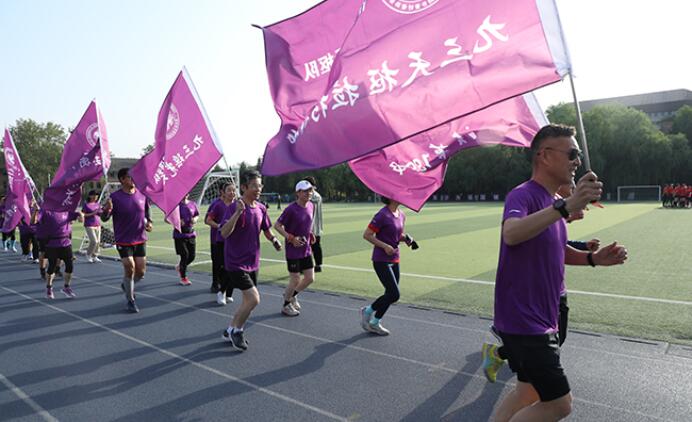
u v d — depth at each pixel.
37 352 5.36
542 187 2.65
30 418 3.77
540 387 2.54
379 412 3.72
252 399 4.02
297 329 6.04
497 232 17.84
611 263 2.98
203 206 55.25
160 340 5.73
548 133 2.60
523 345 2.54
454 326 5.95
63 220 8.25
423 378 4.37
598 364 4.51
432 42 3.07
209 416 3.72
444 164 4.32
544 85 2.67
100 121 8.73
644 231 16.08
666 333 5.34
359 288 8.47
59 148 81.69
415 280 8.90
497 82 2.82
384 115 3.15
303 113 3.99
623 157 54.31
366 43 3.29
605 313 6.22
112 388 4.32
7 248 17.16
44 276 10.18
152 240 18.53
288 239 6.49
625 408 3.63
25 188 12.50
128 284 7.14
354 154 3.22
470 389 4.10
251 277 5.40
